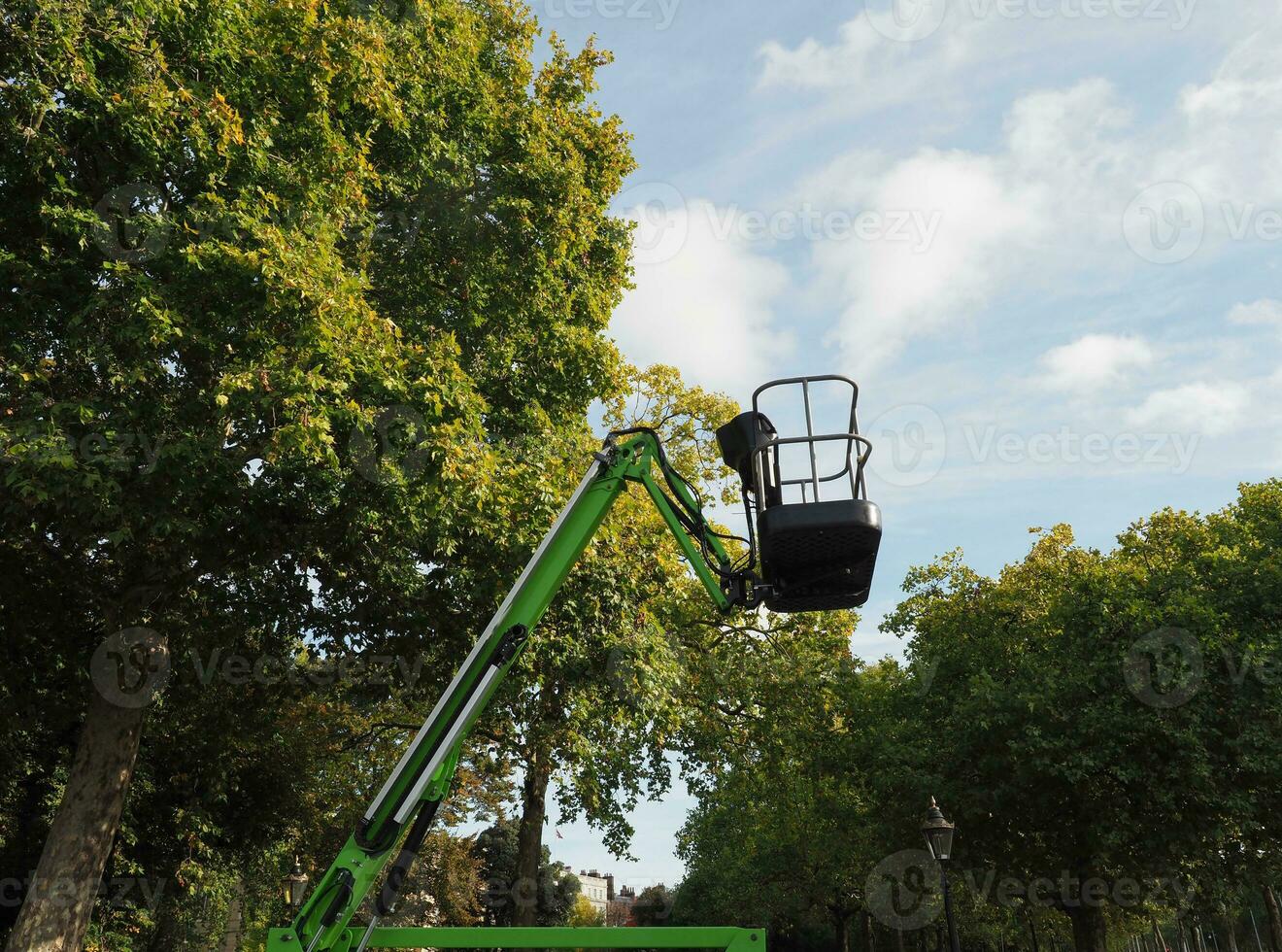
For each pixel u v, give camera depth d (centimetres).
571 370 1591
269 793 2430
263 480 1284
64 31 1016
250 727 1880
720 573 580
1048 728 2348
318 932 514
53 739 2053
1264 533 2728
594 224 1638
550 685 1634
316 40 1198
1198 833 2222
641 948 529
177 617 1548
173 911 2727
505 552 1291
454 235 1475
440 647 1460
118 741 1385
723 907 5325
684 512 614
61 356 1188
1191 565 2505
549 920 5869
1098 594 2520
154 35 1127
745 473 560
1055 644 2569
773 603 555
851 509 509
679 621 2297
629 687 1530
